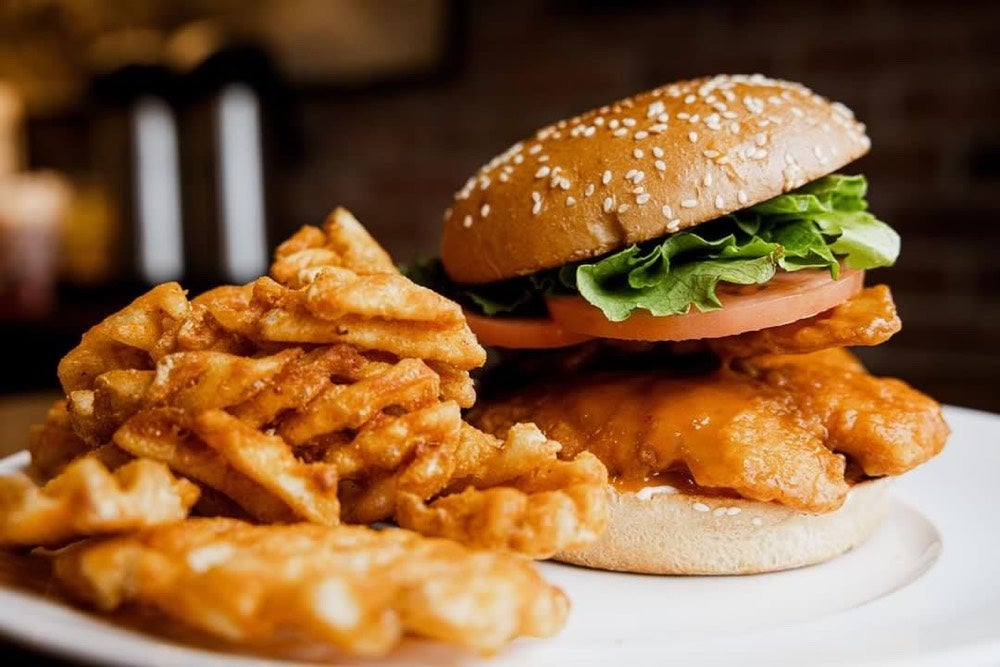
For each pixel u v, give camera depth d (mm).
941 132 651
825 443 348
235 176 809
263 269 827
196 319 318
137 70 812
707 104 353
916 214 664
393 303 306
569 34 789
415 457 306
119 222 842
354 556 263
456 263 372
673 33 743
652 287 337
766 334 348
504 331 362
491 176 372
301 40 913
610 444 341
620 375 363
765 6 707
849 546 349
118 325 321
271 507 300
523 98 815
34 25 1109
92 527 273
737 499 333
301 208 938
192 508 315
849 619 302
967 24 638
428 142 869
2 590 292
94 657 256
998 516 374
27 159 1191
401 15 859
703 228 352
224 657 256
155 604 263
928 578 329
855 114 678
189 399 301
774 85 367
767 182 339
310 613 244
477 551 278
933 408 360
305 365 307
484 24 827
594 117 369
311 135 927
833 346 342
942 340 662
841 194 375
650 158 342
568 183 348
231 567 252
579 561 342
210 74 797
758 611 314
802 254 342
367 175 904
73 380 329
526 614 260
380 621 248
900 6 659
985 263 645
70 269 943
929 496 390
